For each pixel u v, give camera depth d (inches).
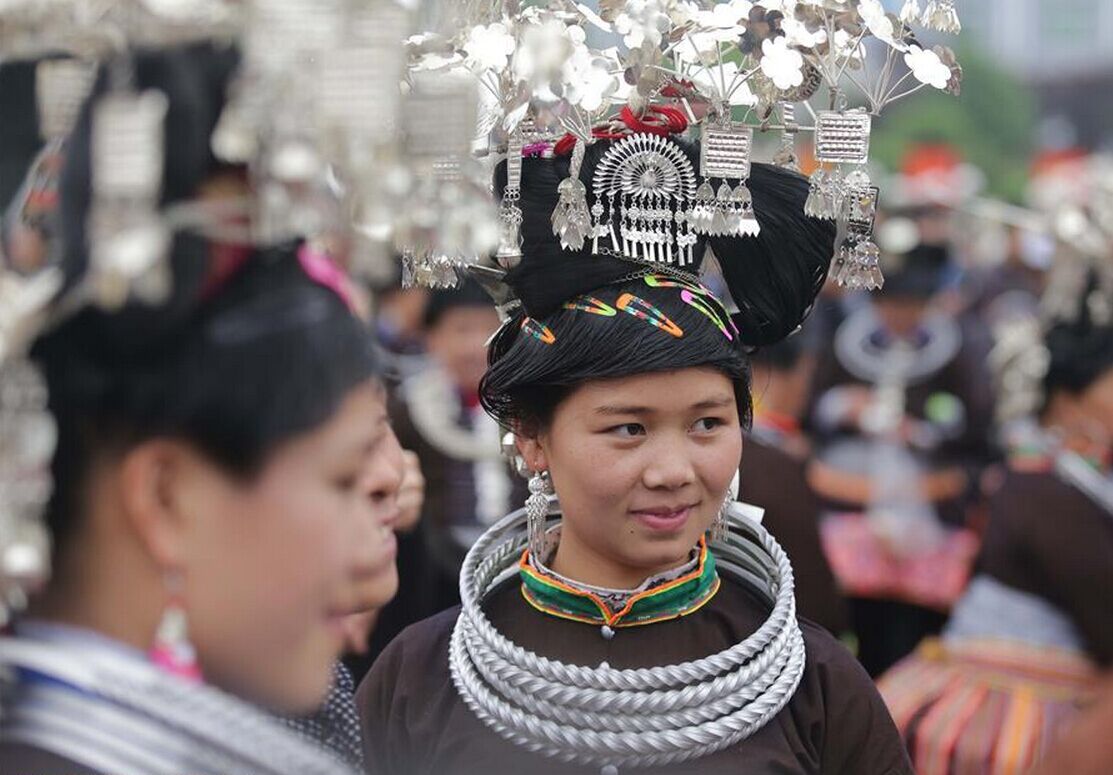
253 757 38.0
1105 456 121.1
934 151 317.1
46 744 37.7
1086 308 122.2
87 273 36.0
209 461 38.6
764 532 69.4
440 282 65.3
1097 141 825.5
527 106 58.4
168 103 36.6
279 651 40.4
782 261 68.2
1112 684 62.1
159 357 37.8
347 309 41.1
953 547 186.4
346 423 40.4
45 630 39.4
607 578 66.9
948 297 247.3
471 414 123.3
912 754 119.0
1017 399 127.3
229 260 38.6
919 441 190.4
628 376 62.7
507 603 70.1
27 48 39.2
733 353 64.4
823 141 63.1
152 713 37.5
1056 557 118.2
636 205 64.6
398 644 71.2
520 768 64.1
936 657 127.8
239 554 39.3
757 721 63.4
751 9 61.8
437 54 55.6
